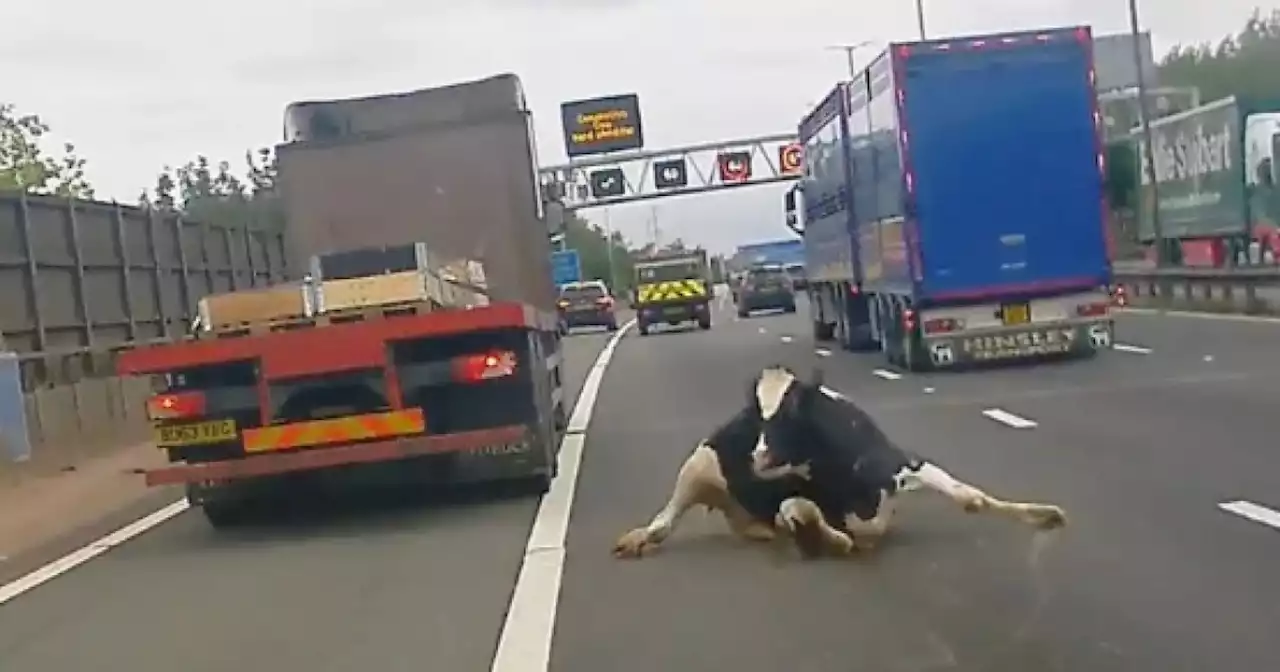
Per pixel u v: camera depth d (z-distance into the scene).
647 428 19.81
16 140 51.12
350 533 13.24
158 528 14.82
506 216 17.38
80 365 23.97
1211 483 12.18
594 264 125.88
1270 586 8.77
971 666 7.64
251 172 49.16
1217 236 41.56
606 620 9.11
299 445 13.27
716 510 11.64
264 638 9.39
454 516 13.55
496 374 13.38
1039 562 9.82
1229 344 25.08
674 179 81.75
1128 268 41.69
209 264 31.14
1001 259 23.88
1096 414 17.23
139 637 9.76
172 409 13.36
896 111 23.89
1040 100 23.86
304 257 17.36
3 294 21.52
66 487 18.77
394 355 13.30
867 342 31.16
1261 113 38.34
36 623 10.55
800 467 10.45
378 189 17.34
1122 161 47.88
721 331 51.16
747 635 8.52
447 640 8.93
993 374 23.53
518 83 17.70
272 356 13.27
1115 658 7.61
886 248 26.00
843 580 9.71
